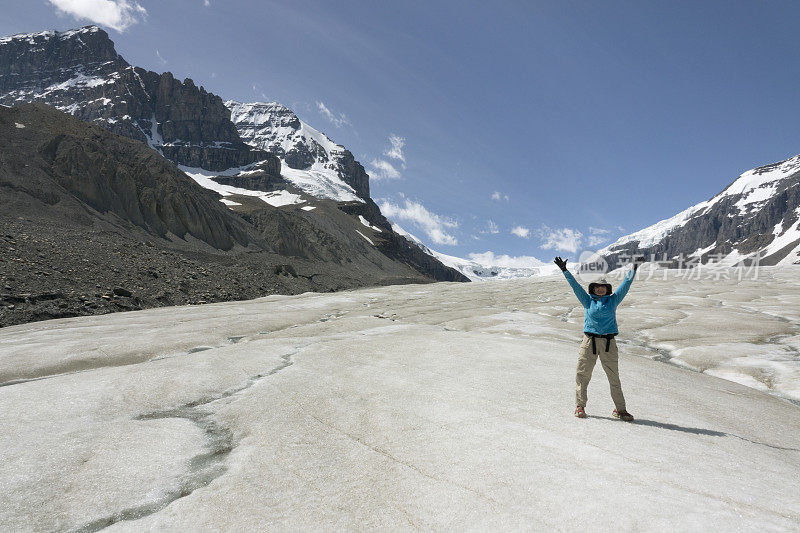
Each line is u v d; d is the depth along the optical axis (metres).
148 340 14.58
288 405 7.62
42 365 11.65
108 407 7.64
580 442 5.74
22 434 6.32
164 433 6.41
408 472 5.06
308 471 5.18
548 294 40.53
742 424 7.35
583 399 6.88
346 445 5.93
